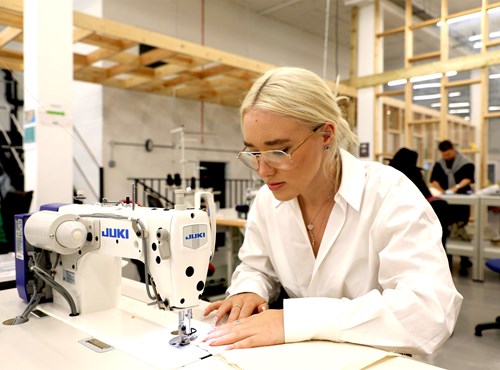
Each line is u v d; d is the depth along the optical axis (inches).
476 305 132.0
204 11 266.5
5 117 184.2
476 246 162.1
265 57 303.9
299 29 327.6
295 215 43.6
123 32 143.8
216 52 174.9
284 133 33.0
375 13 267.3
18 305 44.6
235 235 140.8
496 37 182.9
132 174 243.6
